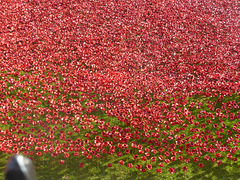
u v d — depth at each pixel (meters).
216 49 12.41
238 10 15.84
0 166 7.04
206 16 15.00
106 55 11.62
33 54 11.12
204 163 7.62
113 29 13.43
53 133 8.20
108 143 7.66
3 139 7.45
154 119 8.55
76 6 14.77
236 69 11.25
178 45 12.59
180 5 15.74
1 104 8.80
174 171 6.95
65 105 8.96
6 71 10.27
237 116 8.86
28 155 7.37
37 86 9.80
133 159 7.62
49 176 6.97
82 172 7.16
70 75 10.30
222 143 8.27
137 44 12.52
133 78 10.56
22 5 14.20
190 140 8.29
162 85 9.96
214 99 9.81
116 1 15.47
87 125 8.50
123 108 9.01
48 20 13.47
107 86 9.87
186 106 9.50
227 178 7.23
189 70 11.07
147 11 15.04
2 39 11.68
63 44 12.00
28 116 8.34
